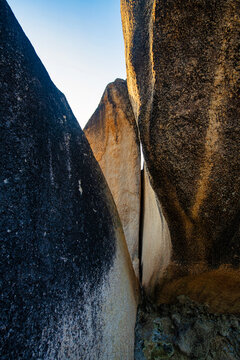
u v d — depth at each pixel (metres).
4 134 0.38
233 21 0.46
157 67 0.56
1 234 0.32
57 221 0.48
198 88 0.55
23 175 0.40
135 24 0.72
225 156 0.60
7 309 0.29
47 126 0.54
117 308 0.74
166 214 0.80
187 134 0.61
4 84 0.40
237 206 0.67
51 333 0.37
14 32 0.48
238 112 0.55
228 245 0.78
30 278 0.35
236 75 0.51
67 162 0.61
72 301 0.46
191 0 0.47
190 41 0.51
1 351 0.27
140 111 0.67
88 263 0.57
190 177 0.67
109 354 0.59
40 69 0.59
